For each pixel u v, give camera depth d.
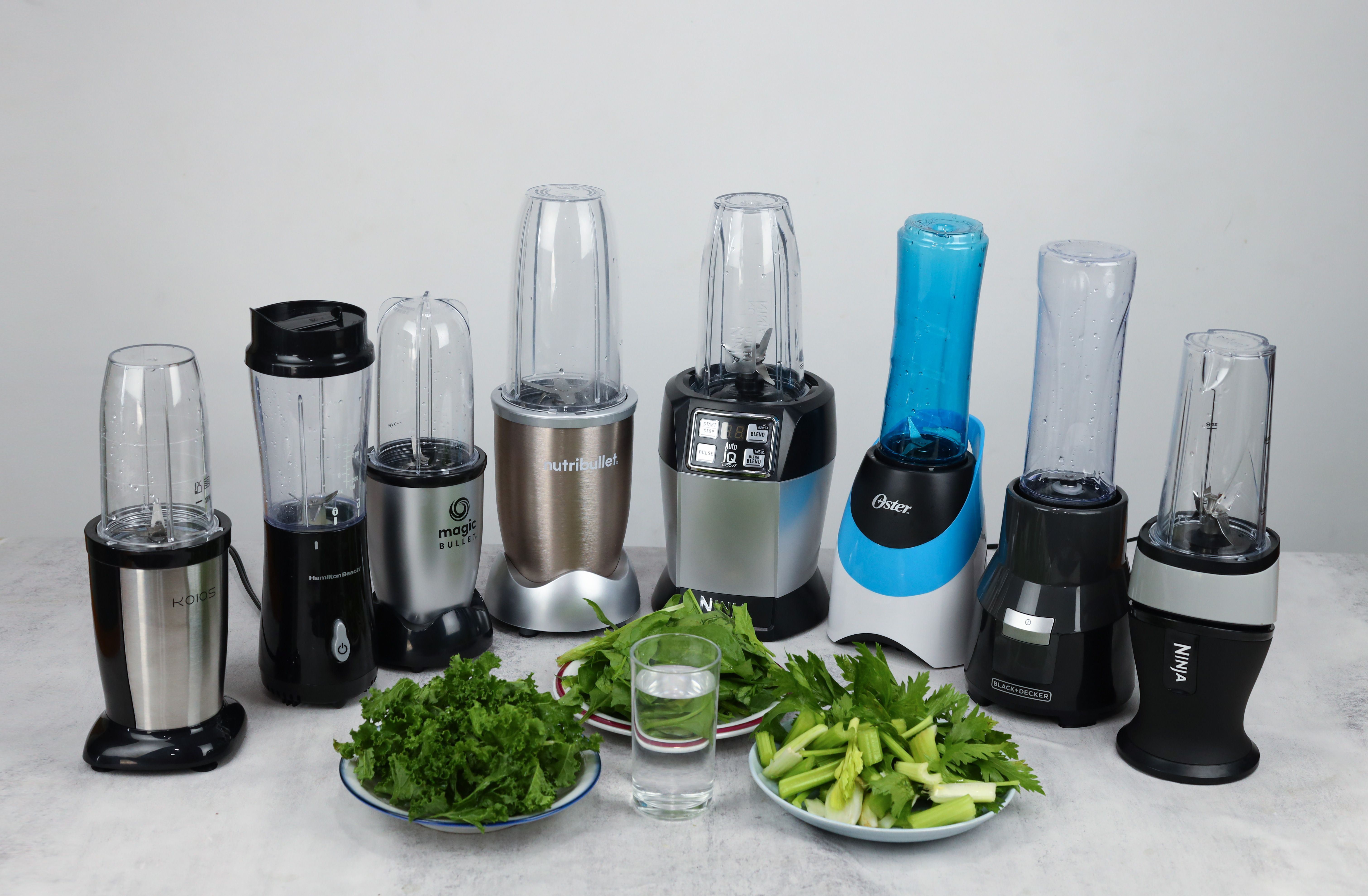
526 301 1.34
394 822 0.96
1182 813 0.99
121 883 0.88
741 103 2.04
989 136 2.06
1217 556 0.99
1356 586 1.42
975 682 1.13
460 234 2.12
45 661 1.20
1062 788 1.02
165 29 2.01
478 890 0.88
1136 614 1.02
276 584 1.09
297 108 2.06
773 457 1.19
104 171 2.08
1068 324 1.11
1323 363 2.20
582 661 1.13
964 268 1.17
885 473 1.21
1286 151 2.07
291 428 1.06
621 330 1.66
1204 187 2.09
